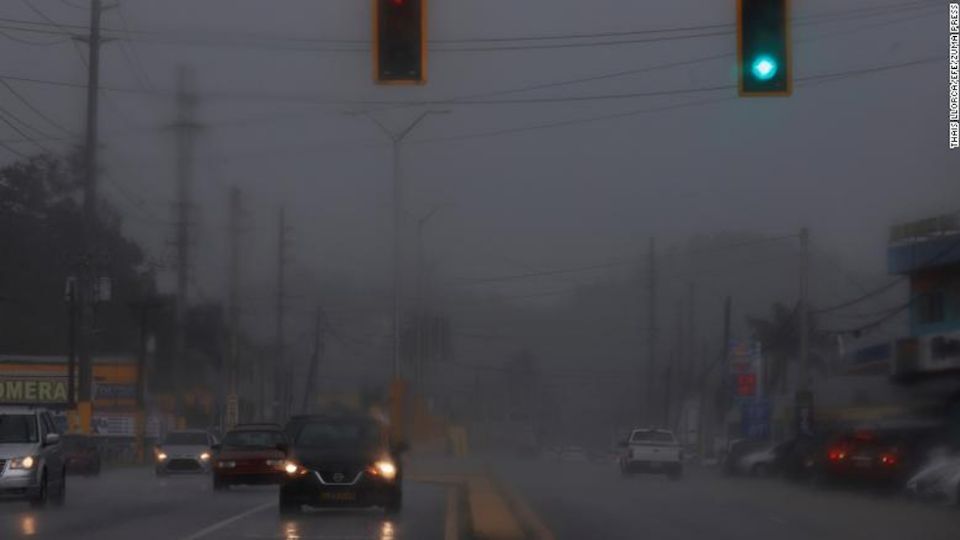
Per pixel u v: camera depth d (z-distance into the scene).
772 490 65.69
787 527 40.38
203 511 44.50
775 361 127.31
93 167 77.00
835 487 62.72
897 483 61.56
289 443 46.19
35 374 117.06
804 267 93.88
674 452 85.19
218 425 106.81
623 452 88.31
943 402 80.88
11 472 43.44
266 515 42.69
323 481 40.75
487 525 37.00
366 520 40.47
